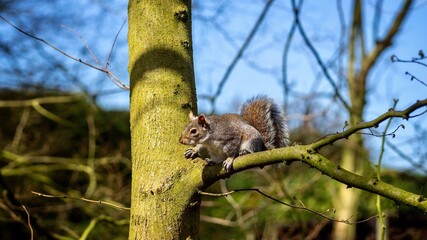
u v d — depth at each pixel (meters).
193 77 4.02
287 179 10.91
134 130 3.82
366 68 10.07
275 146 5.45
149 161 3.66
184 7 4.09
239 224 9.09
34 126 12.94
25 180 11.73
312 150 3.37
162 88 3.83
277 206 10.62
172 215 3.53
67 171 12.71
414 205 3.08
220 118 5.33
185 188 3.57
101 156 12.73
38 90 12.95
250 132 5.23
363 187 3.23
